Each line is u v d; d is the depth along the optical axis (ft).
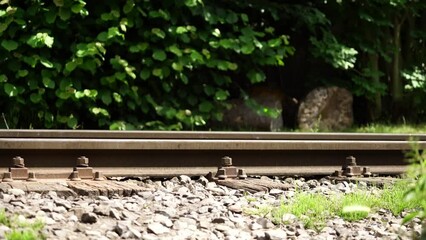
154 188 22.72
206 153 26.45
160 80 42.70
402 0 49.42
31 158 24.26
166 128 41.63
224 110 44.91
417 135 31.71
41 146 24.08
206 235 17.31
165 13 41.16
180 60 41.81
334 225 19.29
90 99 40.06
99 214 18.03
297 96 51.44
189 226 18.02
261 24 49.29
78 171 23.36
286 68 51.29
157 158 25.75
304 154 28.19
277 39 44.42
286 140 28.02
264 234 17.46
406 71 52.70
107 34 39.75
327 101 47.91
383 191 23.38
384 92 50.70
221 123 44.78
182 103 43.73
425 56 54.44
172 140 25.71
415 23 55.16
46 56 39.32
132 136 26.84
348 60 48.11
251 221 19.12
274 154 27.63
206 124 44.45
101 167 24.98
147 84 42.73
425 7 52.26
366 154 29.50
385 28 52.24
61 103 39.37
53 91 39.81
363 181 25.62
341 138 30.25
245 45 43.34
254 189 23.21
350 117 49.29
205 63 42.57
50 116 39.42
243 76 47.73
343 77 52.39
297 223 19.04
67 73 39.06
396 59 52.95
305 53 51.57
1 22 38.63
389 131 46.60
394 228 19.04
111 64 41.22
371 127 47.91
